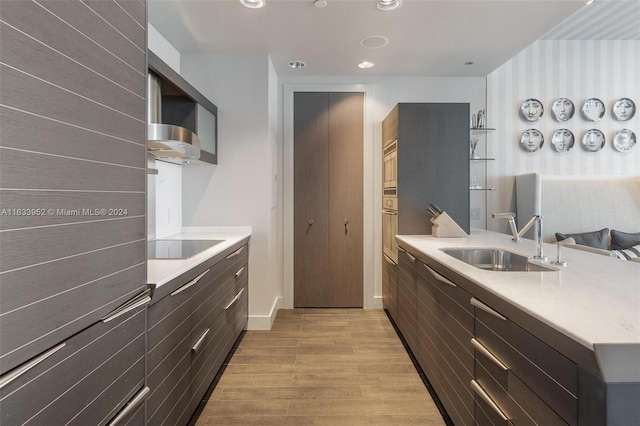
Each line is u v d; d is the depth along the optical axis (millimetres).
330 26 2639
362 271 3850
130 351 1123
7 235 674
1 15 655
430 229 3062
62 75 810
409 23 2592
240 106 3191
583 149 3857
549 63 3834
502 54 3168
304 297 3854
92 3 915
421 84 3756
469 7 2377
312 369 2502
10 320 682
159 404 1409
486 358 1384
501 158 3834
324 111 3787
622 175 3803
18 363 701
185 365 1706
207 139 2951
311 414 1984
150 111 2086
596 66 3844
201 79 3184
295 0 2285
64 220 823
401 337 3072
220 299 2316
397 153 3066
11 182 683
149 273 1519
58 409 803
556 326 920
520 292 1233
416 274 2484
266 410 2020
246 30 2709
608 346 791
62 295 818
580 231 3686
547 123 3844
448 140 3053
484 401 1386
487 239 2789
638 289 1271
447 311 1859
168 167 2943
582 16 3387
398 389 2244
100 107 954
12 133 683
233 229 3221
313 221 3832
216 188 3211
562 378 919
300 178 3818
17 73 692
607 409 787
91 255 920
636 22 3488
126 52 1084
